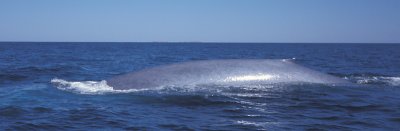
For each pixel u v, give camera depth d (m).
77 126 9.66
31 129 9.34
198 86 14.00
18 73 21.64
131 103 12.27
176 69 14.90
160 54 60.72
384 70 27.88
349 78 18.98
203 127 9.53
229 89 13.90
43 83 17.03
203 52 74.00
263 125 9.72
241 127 9.53
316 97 13.27
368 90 14.95
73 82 16.67
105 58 44.72
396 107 12.02
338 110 11.55
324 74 15.84
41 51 67.56
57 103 12.27
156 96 13.08
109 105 12.00
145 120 10.21
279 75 14.73
